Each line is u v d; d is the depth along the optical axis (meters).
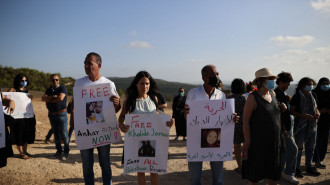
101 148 3.29
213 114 3.06
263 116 3.05
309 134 4.63
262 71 3.18
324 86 5.17
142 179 3.24
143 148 3.14
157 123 3.15
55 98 5.25
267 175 3.08
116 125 3.28
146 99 3.25
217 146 3.05
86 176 3.24
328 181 4.41
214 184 3.09
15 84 5.33
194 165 3.10
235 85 4.59
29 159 5.34
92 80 3.34
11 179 4.17
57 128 5.53
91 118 3.19
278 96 3.76
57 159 5.48
